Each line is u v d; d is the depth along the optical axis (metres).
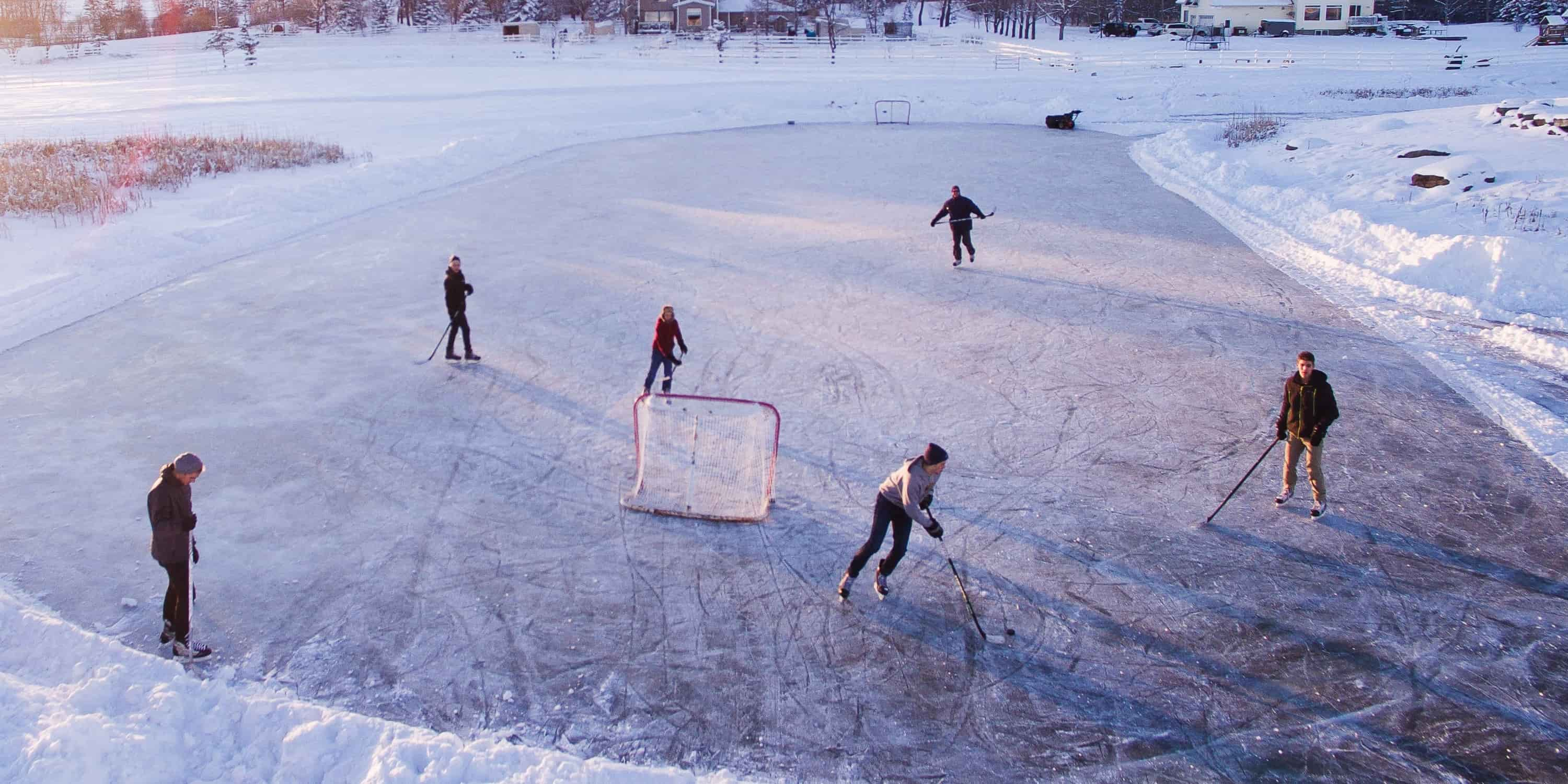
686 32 80.12
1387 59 54.75
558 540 8.87
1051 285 17.08
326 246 19.53
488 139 30.72
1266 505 9.56
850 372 13.02
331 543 8.75
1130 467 10.33
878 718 6.66
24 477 9.88
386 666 7.10
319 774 5.77
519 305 15.80
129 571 8.30
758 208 23.56
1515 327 14.34
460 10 92.75
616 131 36.22
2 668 6.74
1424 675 7.09
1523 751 6.35
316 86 49.50
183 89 49.34
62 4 126.56
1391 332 14.41
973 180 27.42
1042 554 8.70
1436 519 9.24
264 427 11.14
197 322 14.76
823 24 81.25
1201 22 82.81
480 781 5.70
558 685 6.93
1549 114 24.09
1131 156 31.69
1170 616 7.80
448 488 9.84
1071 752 6.36
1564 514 9.30
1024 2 81.69
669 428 11.27
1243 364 13.23
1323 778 6.12
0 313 14.70
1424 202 20.17
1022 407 11.88
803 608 7.90
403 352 13.62
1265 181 24.98
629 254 19.08
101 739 5.67
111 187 23.59
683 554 8.67
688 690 6.90
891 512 7.66
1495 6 88.81
